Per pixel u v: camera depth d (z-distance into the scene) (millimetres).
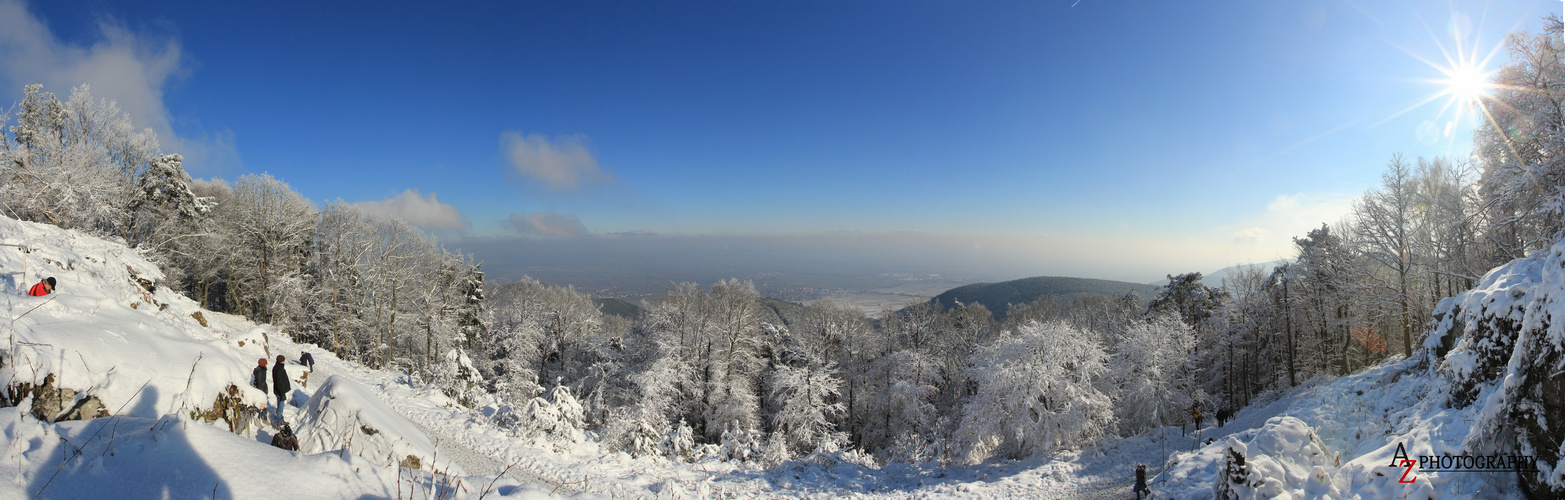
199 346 11219
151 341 10227
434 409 20594
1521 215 17094
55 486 5332
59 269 13016
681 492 15742
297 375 18250
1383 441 12062
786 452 24016
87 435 6168
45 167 23672
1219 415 23562
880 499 17188
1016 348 25766
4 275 11438
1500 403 8297
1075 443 24141
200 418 9539
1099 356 27312
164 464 5820
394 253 36062
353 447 10539
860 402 40281
